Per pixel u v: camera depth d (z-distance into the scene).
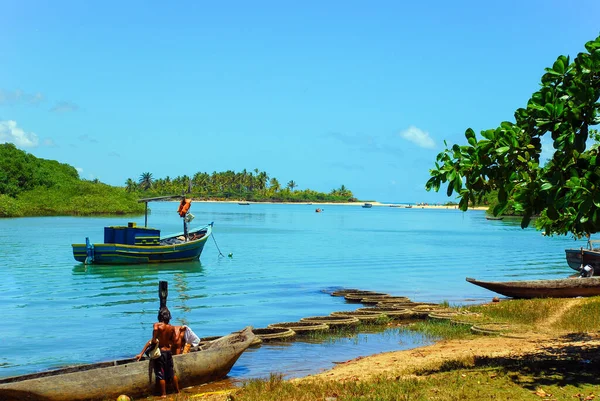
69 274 34.72
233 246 56.66
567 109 9.21
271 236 71.69
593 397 8.89
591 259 30.73
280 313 22.97
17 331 19.45
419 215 188.62
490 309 20.42
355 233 81.12
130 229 39.59
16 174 127.62
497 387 9.73
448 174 9.91
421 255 49.09
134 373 11.52
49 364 15.30
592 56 9.39
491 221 135.62
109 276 34.09
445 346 15.16
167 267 38.59
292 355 15.39
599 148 9.64
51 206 122.06
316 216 152.50
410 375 11.45
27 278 32.97
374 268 39.12
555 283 22.81
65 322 21.02
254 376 13.31
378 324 19.55
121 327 20.17
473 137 9.98
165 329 11.90
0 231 70.69
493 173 9.91
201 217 128.25
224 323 20.94
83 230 72.88
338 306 24.56
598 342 13.97
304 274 35.84
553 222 11.29
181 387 12.28
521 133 9.88
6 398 10.42
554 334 16.00
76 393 10.91
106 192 134.12
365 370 12.56
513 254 50.81
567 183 8.75
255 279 33.38
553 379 10.09
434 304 22.88
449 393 9.43
